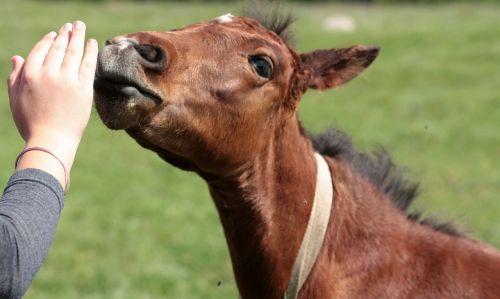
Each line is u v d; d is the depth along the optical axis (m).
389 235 6.36
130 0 53.25
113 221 16.25
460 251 6.41
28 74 4.20
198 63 5.61
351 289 6.20
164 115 5.34
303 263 6.17
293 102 6.38
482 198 17.73
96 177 19.62
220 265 14.10
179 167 6.05
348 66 6.74
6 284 3.84
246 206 6.12
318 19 46.62
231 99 5.76
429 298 6.18
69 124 4.17
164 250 14.69
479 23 43.28
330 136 6.76
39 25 41.59
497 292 6.24
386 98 29.45
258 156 6.07
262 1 6.67
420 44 38.41
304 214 6.22
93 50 4.33
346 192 6.43
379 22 45.38
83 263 13.96
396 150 22.41
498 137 23.83
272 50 6.08
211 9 49.59
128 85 4.95
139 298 12.57
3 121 26.06
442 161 21.25
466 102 28.47
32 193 3.99
